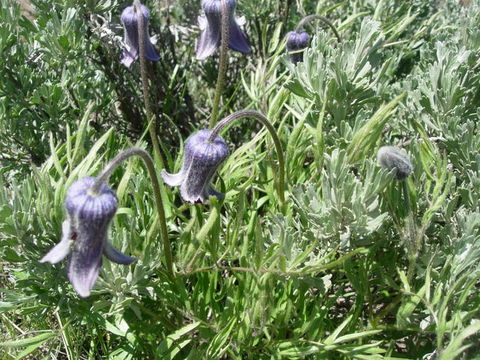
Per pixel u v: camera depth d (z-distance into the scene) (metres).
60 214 0.16
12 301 0.16
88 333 0.20
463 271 0.17
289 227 0.18
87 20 0.26
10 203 0.17
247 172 0.24
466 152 0.20
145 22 0.24
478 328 0.13
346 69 0.22
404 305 0.16
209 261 0.20
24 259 0.17
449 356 0.13
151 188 0.20
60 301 0.16
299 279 0.17
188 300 0.18
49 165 0.18
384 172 0.16
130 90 0.29
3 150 0.23
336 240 0.18
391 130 0.25
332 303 0.18
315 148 0.20
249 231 0.19
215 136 0.17
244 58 0.33
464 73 0.22
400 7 0.32
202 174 0.17
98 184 0.14
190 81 0.34
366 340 0.18
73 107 0.25
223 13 0.20
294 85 0.21
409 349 0.18
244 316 0.17
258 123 0.30
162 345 0.16
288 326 0.18
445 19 0.33
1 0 0.24
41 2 0.25
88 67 0.25
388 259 0.19
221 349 0.18
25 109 0.23
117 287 0.17
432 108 0.22
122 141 0.25
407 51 0.31
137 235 0.18
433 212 0.17
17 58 0.23
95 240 0.14
